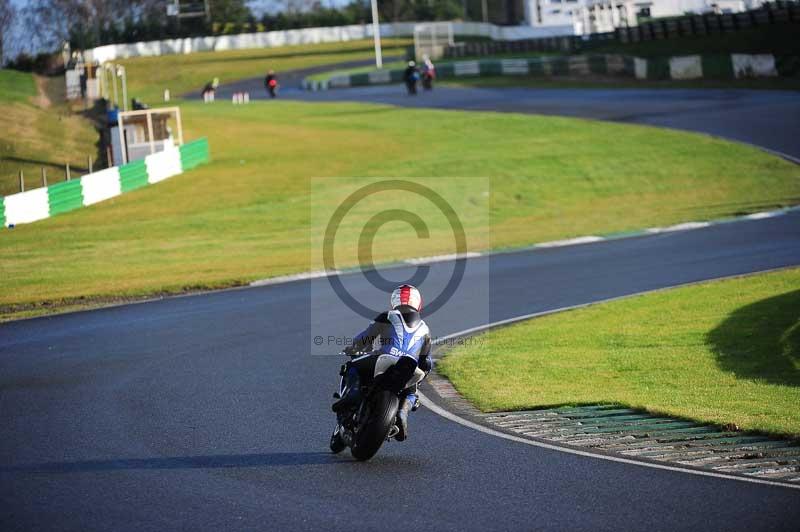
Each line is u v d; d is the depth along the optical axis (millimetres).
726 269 75875
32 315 66812
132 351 52375
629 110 181750
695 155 142250
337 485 28250
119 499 27109
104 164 145000
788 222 99812
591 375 45594
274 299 70188
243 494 27422
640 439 33781
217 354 50969
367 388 30688
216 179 136875
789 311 57406
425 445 33312
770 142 145500
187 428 35781
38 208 111938
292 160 150250
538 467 30031
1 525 24953
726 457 31000
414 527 24312
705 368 46094
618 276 76000
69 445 33500
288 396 41312
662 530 23922
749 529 23906
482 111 195500
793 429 34031
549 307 64812
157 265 88812
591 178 135250
